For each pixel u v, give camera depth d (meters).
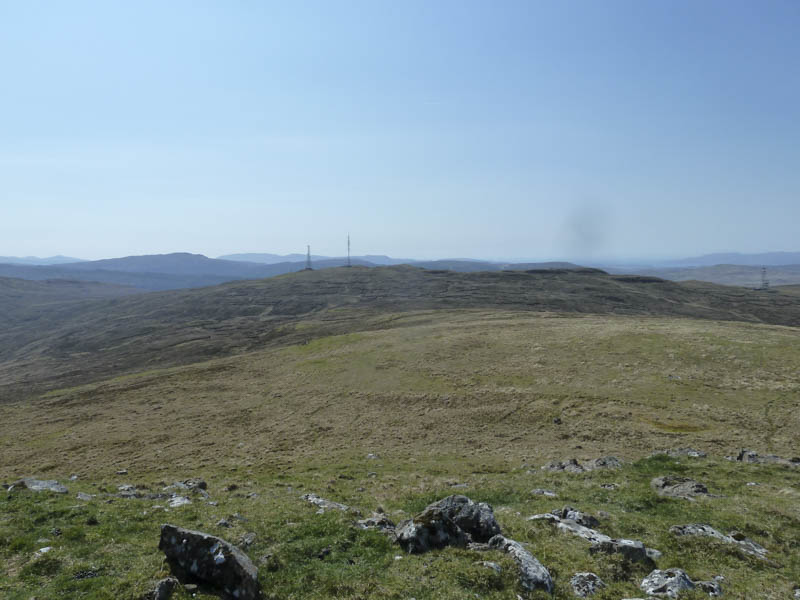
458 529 16.52
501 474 33.00
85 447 51.19
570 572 14.48
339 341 100.06
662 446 40.50
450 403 57.81
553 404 54.06
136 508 20.72
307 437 50.75
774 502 22.19
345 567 14.52
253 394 70.56
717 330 79.75
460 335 91.19
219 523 18.33
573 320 106.56
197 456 45.50
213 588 12.67
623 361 66.31
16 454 50.09
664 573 14.22
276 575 13.98
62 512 18.97
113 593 12.36
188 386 77.56
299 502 22.81
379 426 52.66
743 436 41.78
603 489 25.38
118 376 99.94
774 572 15.26
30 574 13.72
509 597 12.74
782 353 63.25
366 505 24.06
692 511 21.03
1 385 111.81
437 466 36.84
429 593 12.82
